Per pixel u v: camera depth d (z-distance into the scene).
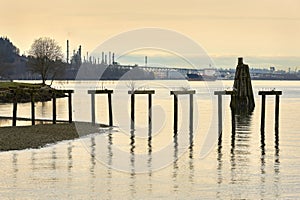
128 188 30.80
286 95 177.12
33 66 150.88
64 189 30.33
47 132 52.75
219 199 28.78
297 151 44.25
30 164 36.81
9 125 64.44
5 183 31.42
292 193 29.97
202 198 28.94
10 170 34.84
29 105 108.19
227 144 48.78
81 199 28.52
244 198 28.97
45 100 124.38
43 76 149.62
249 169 36.31
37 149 43.06
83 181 32.22
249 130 60.88
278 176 34.09
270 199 28.84
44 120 71.44
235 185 31.67
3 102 114.69
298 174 34.66
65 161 38.16
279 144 48.69
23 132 52.19
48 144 45.75
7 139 47.25
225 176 34.06
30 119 73.44
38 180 32.25
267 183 32.22
